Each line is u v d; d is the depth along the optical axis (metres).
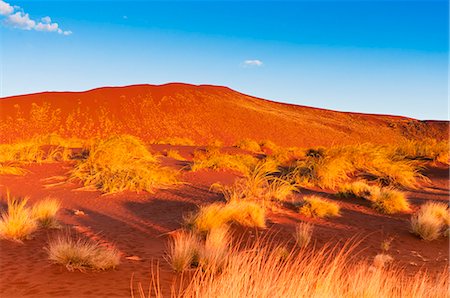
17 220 8.94
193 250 7.52
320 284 4.86
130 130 64.19
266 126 75.62
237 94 114.12
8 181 16.33
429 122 104.94
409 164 22.75
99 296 5.55
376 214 13.52
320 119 101.94
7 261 7.17
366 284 5.02
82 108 67.25
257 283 4.58
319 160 19.91
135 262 7.46
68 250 7.11
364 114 121.81
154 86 81.94
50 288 5.90
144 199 14.26
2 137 53.69
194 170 20.45
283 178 19.22
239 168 21.42
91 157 18.72
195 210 12.42
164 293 5.74
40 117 62.31
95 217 11.58
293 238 9.95
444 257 9.35
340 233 10.82
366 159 22.31
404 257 9.12
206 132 68.06
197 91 86.69
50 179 17.17
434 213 12.53
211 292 4.64
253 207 11.16
